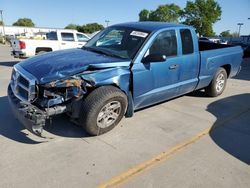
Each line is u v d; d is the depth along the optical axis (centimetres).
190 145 402
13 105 383
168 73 479
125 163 345
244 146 408
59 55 440
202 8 6144
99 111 386
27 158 346
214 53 592
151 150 380
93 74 383
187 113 535
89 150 371
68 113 392
